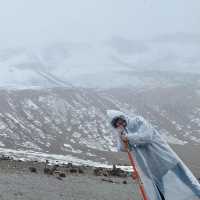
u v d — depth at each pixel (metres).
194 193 9.50
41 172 26.80
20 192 17.23
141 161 9.84
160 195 9.62
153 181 9.70
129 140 9.77
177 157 9.86
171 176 9.70
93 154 164.25
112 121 10.19
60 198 17.48
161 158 9.81
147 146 9.86
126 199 19.98
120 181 27.81
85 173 30.86
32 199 16.34
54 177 23.95
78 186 21.78
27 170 26.97
